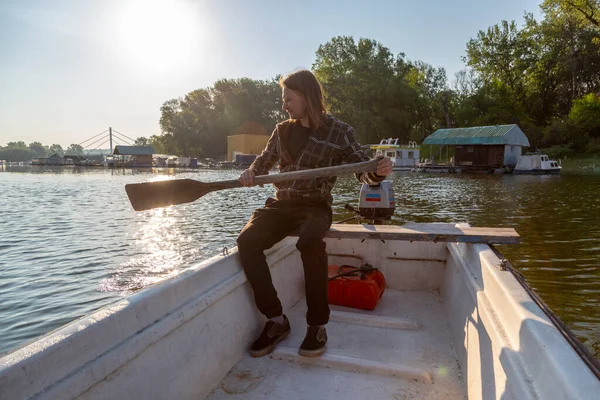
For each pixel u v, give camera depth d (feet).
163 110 265.54
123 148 232.32
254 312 6.88
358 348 6.65
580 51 155.22
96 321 3.72
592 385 2.41
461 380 5.70
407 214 42.11
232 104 239.71
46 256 28.07
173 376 4.70
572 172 116.67
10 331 17.60
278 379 5.76
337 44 176.04
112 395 3.76
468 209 45.24
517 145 117.39
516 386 3.21
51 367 3.15
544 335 3.19
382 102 166.30
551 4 84.43
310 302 6.26
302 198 6.87
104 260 26.99
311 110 6.66
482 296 5.24
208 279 5.64
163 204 6.76
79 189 83.61
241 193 71.82
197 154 266.36
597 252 25.59
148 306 4.40
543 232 32.22
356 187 77.87
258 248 6.45
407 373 5.73
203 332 5.37
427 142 125.08
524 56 161.38
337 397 5.32
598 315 16.52
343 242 9.60
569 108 164.45
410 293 9.09
